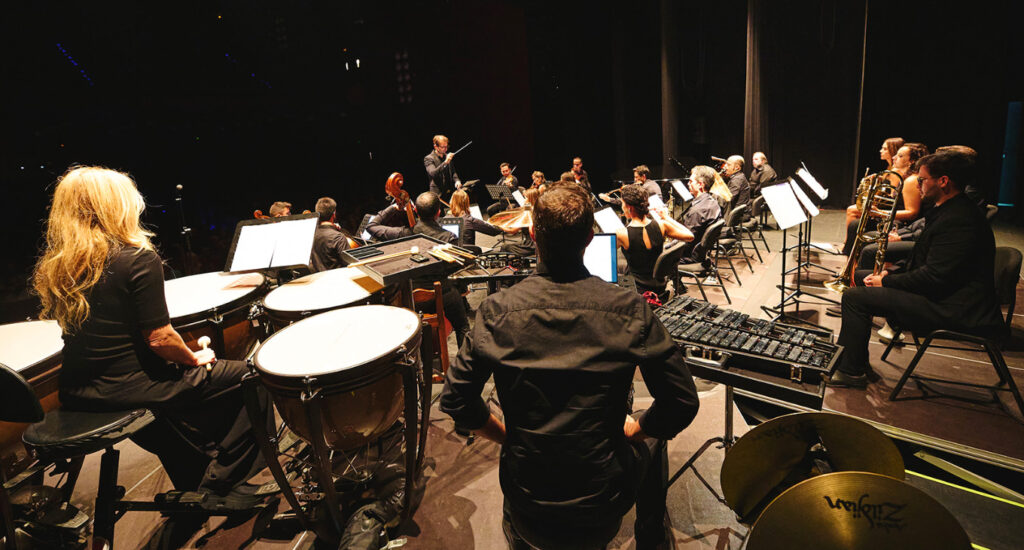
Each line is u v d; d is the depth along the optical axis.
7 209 8.61
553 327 1.25
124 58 10.63
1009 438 2.55
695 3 10.30
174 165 11.55
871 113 8.82
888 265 4.35
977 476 2.33
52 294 1.91
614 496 1.34
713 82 10.62
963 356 3.36
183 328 2.40
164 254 8.21
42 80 9.61
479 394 1.36
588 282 1.29
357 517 2.00
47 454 1.83
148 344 1.99
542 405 1.27
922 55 8.21
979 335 2.68
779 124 9.47
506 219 4.19
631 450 1.43
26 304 6.23
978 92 7.91
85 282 1.87
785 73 9.20
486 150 12.54
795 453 1.58
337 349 1.94
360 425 1.99
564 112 12.20
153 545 2.22
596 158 12.63
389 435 2.74
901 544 1.20
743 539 2.06
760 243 6.87
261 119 12.75
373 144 13.24
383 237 4.19
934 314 2.74
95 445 1.87
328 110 13.09
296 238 2.79
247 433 2.35
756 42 9.09
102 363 1.97
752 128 9.46
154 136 11.20
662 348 1.24
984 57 7.76
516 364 1.26
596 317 1.24
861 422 1.44
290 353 1.93
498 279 3.30
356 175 13.36
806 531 1.24
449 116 12.53
